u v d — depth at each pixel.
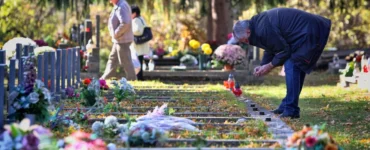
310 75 23.11
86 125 9.67
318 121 11.84
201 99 13.61
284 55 11.21
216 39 25.80
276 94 16.98
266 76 21.47
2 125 8.60
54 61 12.72
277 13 11.27
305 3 33.38
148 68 21.72
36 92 8.74
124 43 18.25
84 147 6.72
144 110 11.61
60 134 8.72
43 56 12.12
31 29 29.17
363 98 15.53
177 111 11.53
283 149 7.61
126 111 11.51
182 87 17.11
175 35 31.92
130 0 25.03
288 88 11.30
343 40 33.53
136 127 8.34
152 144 8.02
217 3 25.72
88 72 19.83
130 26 18.19
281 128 9.42
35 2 26.38
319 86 19.47
